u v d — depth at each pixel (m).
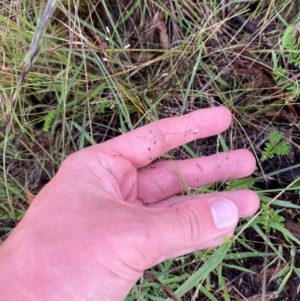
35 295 0.16
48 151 0.25
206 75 0.24
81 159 0.19
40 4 0.23
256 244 0.23
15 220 0.24
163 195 0.21
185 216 0.16
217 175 0.21
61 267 0.16
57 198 0.18
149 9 0.24
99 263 0.16
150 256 0.16
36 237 0.17
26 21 0.21
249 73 0.24
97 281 0.16
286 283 0.22
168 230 0.16
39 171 0.25
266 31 0.24
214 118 0.20
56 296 0.16
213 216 0.17
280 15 0.23
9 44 0.23
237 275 0.23
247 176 0.22
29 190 0.25
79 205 0.17
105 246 0.16
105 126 0.24
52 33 0.23
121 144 0.20
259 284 0.22
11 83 0.22
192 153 0.23
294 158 0.23
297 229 0.22
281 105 0.23
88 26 0.23
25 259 0.17
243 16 0.24
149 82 0.24
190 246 0.17
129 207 0.17
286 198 0.23
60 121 0.24
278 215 0.22
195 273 0.20
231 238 0.19
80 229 0.16
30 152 0.25
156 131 0.20
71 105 0.24
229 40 0.24
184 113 0.24
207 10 0.24
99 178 0.18
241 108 0.23
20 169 0.25
